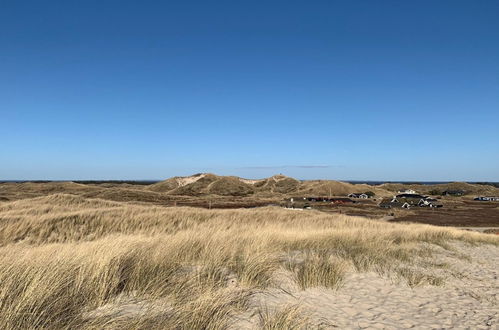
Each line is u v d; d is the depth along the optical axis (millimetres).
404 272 8867
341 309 5809
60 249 7352
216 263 7238
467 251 15086
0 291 4160
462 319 5797
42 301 4051
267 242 10133
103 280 5227
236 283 6375
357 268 8703
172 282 5824
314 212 33000
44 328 3719
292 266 8016
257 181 166500
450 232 20484
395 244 13477
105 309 4391
